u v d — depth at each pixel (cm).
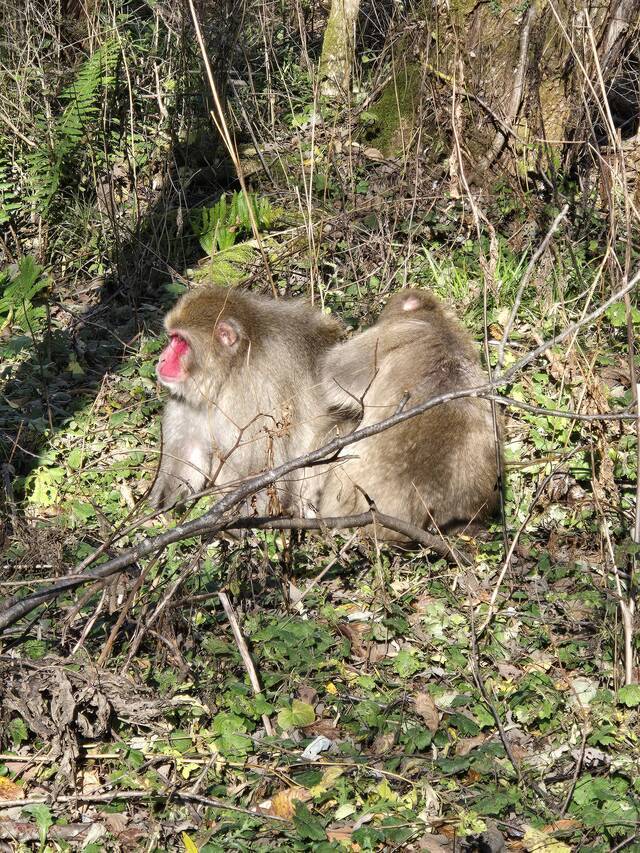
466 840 470
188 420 757
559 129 1007
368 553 663
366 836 461
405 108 1134
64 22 1184
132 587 539
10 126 1127
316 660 570
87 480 780
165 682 530
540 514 716
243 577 614
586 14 580
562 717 543
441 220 1023
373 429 513
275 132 1189
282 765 507
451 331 713
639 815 477
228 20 1130
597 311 480
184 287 1007
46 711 501
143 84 1243
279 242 1053
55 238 1101
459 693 559
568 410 768
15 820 475
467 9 1009
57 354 949
